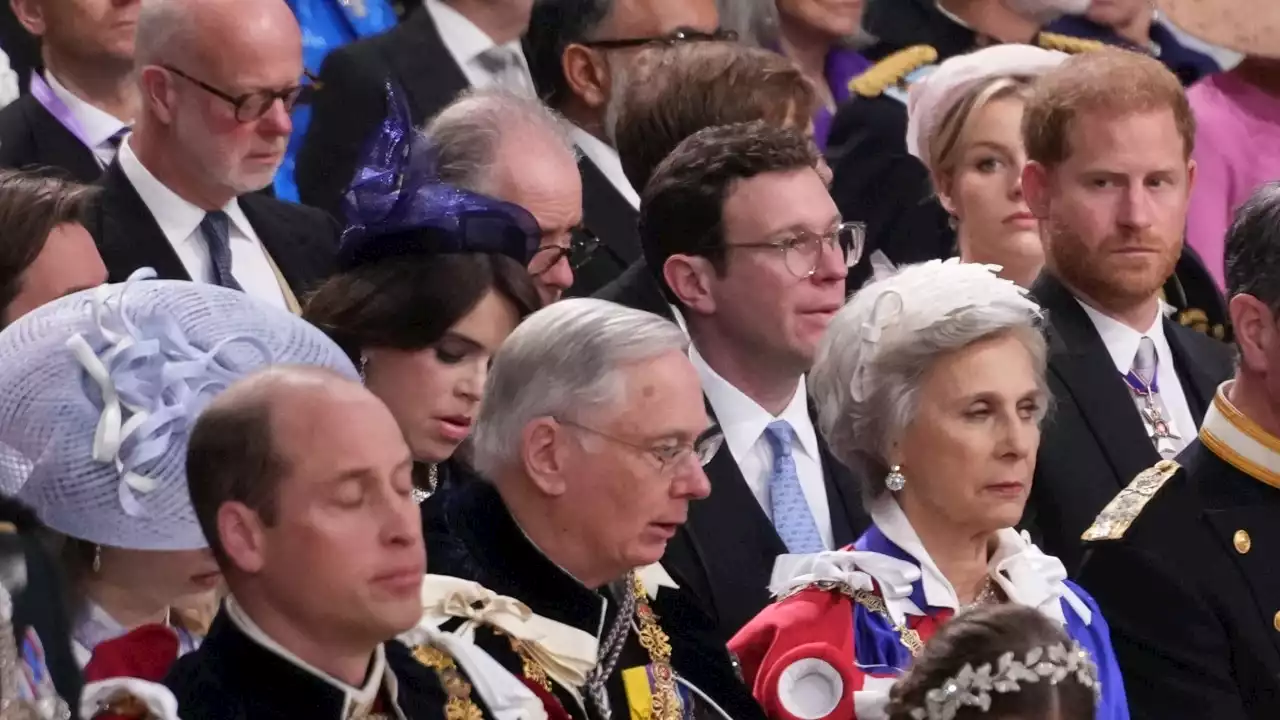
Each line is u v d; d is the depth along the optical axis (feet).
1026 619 31.12
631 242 51.29
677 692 32.30
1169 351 47.42
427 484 37.35
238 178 44.45
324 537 26.09
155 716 25.66
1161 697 36.91
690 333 42.45
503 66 53.16
